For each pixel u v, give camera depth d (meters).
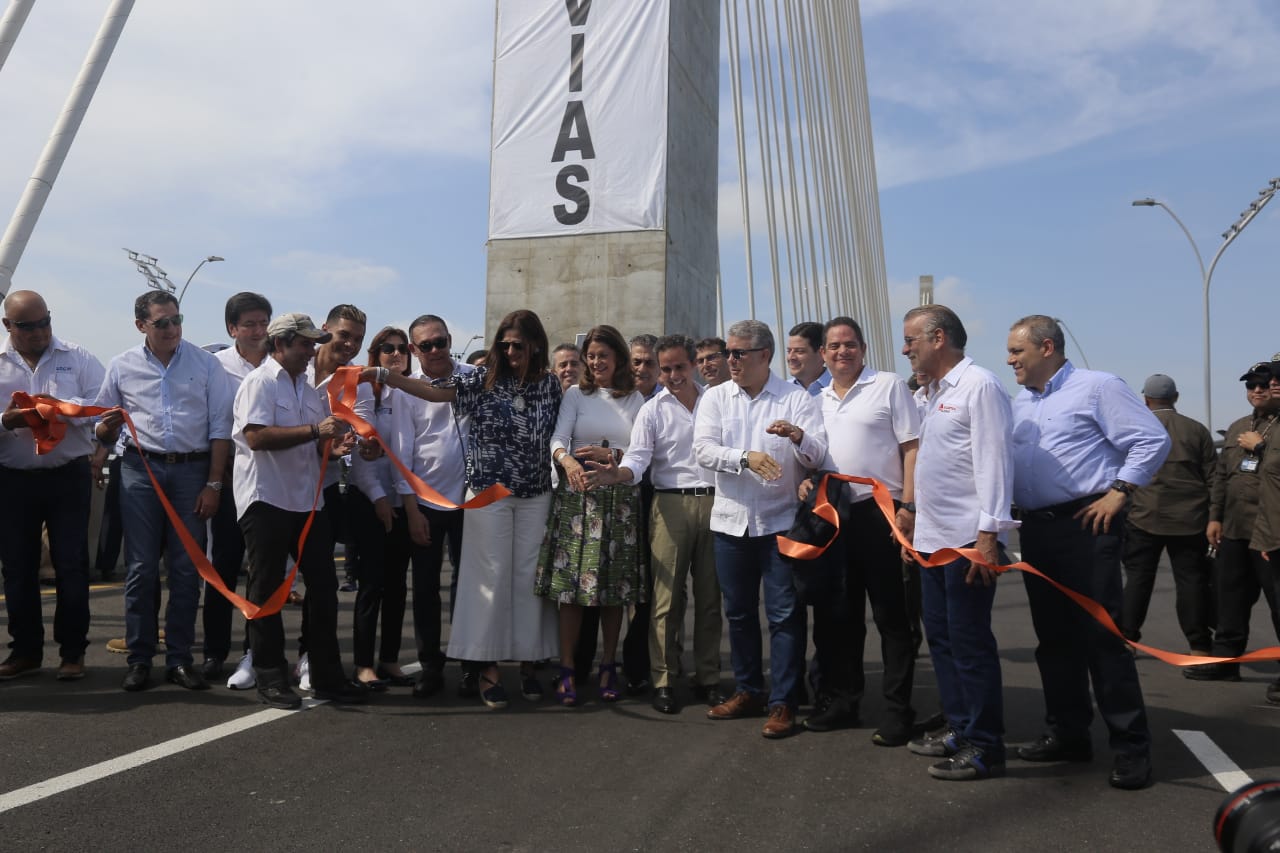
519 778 3.15
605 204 10.23
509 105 10.63
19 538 4.33
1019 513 3.54
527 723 3.87
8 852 2.43
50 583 7.59
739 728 3.88
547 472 4.38
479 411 4.30
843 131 25.94
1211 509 5.28
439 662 4.38
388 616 4.54
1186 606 5.31
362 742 3.51
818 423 3.89
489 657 4.14
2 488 4.30
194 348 4.51
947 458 3.35
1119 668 3.20
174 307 4.33
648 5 10.31
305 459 4.09
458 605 4.21
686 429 4.33
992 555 3.19
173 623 4.31
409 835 2.63
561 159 10.40
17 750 3.29
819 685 4.02
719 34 12.36
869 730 3.87
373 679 4.39
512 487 4.24
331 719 3.83
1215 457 5.40
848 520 3.76
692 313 11.09
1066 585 3.36
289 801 2.87
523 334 4.29
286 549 4.03
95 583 7.76
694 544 4.33
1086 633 3.29
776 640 3.82
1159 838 2.70
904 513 3.69
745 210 13.18
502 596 4.21
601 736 3.70
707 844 2.61
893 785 3.16
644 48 10.29
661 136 10.16
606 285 10.18
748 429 3.94
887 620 3.71
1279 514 4.67
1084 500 3.32
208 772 3.11
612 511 4.30
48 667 4.65
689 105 10.95
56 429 4.02
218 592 4.57
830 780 3.20
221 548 4.59
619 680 4.76
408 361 4.53
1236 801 1.11
